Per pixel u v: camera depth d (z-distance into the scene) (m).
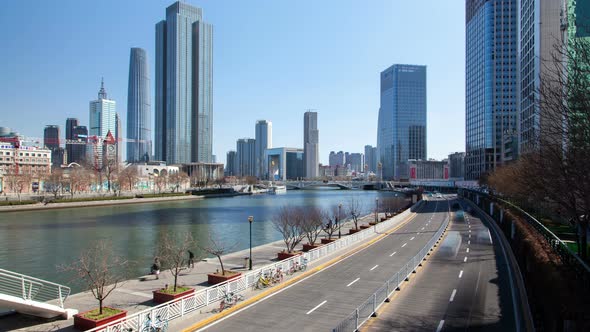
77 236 79.88
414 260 42.88
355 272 42.47
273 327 26.72
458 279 39.03
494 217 90.06
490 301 31.98
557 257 29.08
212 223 101.94
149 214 124.19
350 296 33.75
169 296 31.19
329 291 35.25
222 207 151.62
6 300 25.31
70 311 28.11
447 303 31.58
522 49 139.25
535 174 34.00
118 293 34.62
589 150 24.06
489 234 69.75
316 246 53.69
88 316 26.12
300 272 41.75
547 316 22.08
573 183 27.20
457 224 86.25
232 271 39.97
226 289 32.38
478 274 41.00
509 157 181.12
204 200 197.50
